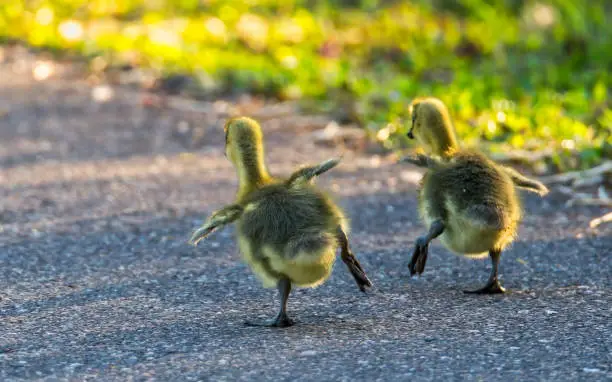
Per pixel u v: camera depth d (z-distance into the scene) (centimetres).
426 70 2225
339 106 1930
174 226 1283
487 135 1659
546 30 2441
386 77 2119
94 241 1220
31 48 2520
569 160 1509
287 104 1973
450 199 970
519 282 1057
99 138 1767
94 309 982
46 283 1065
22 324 940
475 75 2122
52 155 1655
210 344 878
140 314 966
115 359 847
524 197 1388
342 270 1102
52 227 1278
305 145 1711
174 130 1822
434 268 1112
